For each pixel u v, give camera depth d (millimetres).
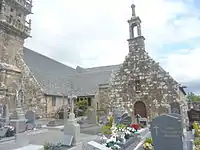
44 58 36344
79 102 28453
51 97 27656
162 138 8773
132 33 26156
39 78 28969
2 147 10211
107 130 14867
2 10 23609
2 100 21828
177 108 20766
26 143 10914
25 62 29344
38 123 21234
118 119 19312
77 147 10469
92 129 18281
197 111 20344
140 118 22047
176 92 21266
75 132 11742
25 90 26594
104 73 36656
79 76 38438
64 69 41000
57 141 10938
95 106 30547
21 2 27391
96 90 31922
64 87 32250
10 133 13414
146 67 23531
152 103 22297
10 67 24125
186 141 10281
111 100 24766
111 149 9031
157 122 8969
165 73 22406
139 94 23250
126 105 23703
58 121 23109
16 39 26156
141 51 24438
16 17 26562
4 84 22594
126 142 10984
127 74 24484
